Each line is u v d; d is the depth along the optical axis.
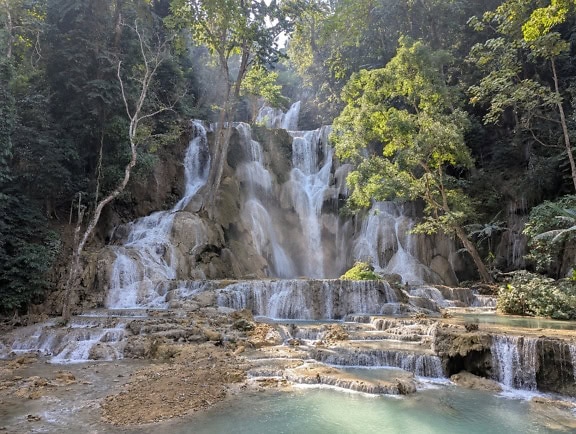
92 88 22.62
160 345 13.18
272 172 32.56
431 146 22.95
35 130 20.48
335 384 10.30
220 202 27.92
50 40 23.75
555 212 20.23
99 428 7.76
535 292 17.16
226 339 13.76
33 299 17.48
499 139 29.84
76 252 16.75
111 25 25.28
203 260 23.83
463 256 27.73
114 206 25.55
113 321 15.30
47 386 10.17
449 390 10.34
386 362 11.95
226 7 25.83
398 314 17.78
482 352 11.46
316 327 14.88
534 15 17.48
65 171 21.02
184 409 8.66
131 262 20.30
